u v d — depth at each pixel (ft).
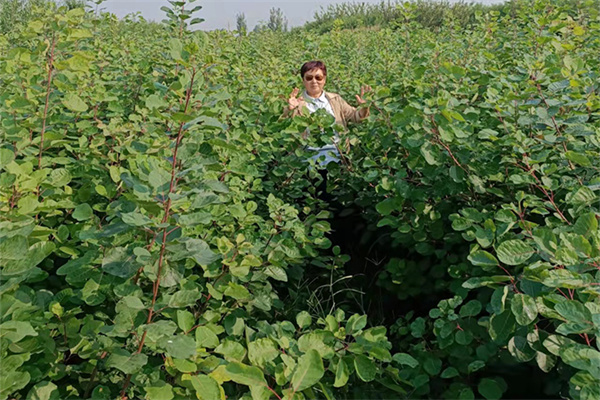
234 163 9.77
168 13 13.15
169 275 5.93
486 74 12.01
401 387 7.17
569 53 14.21
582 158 7.63
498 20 22.04
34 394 5.51
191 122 6.07
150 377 6.04
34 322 5.88
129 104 14.97
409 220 9.96
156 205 5.50
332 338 6.59
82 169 9.34
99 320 6.71
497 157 9.18
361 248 11.94
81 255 7.34
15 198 6.61
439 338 7.36
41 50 9.07
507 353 6.91
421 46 20.59
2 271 5.30
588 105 9.50
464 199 9.61
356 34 34.60
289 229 9.39
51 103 9.83
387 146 10.81
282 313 10.07
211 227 9.18
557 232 6.95
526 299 6.04
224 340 6.41
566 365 6.35
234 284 7.25
